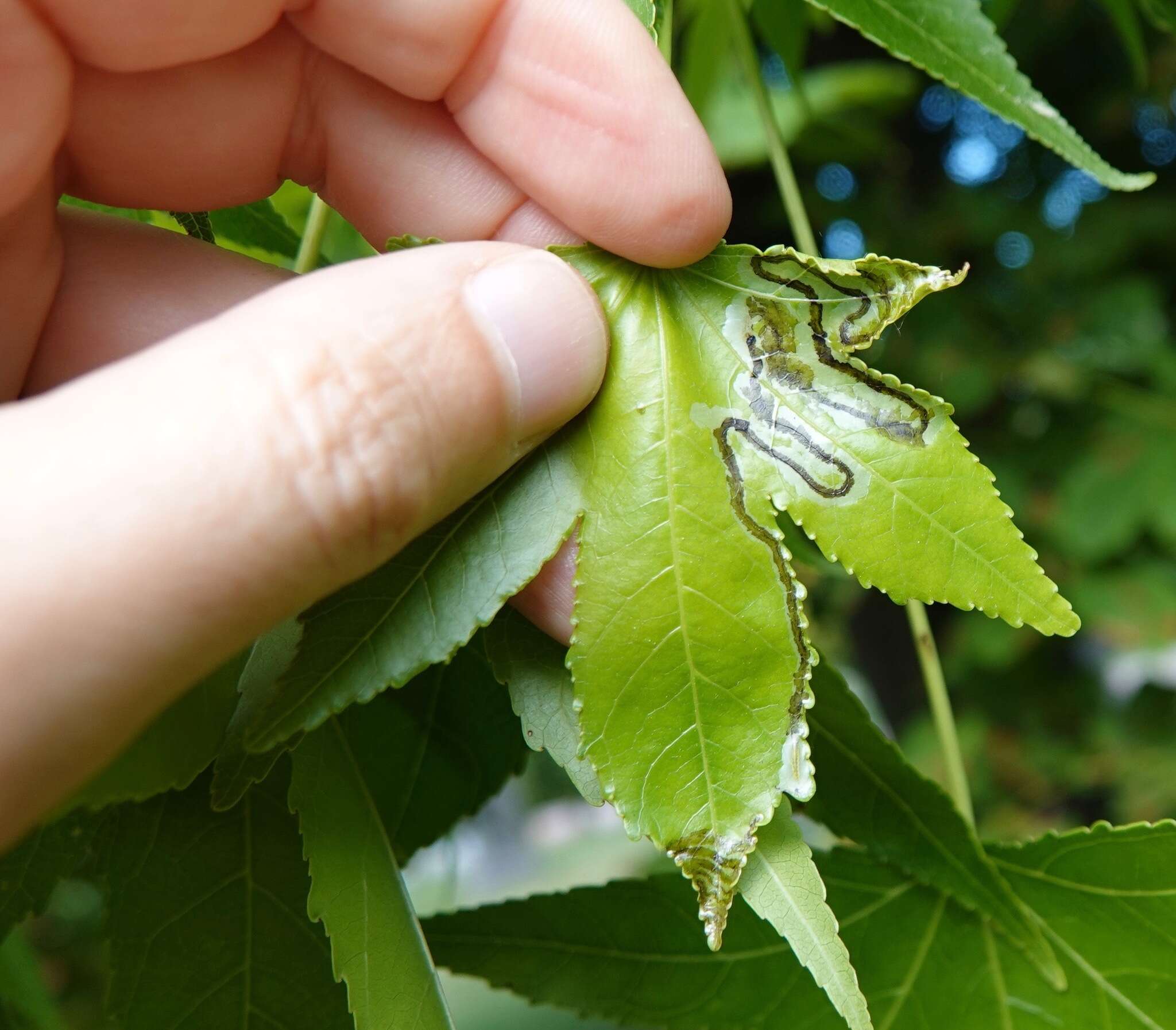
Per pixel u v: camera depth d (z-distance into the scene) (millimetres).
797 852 123
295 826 148
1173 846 143
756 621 126
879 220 399
